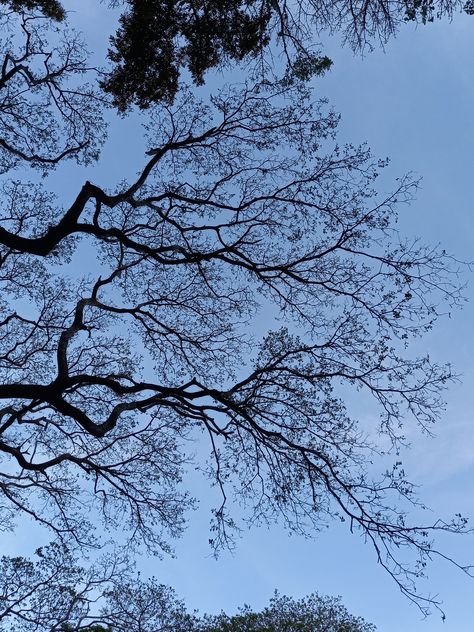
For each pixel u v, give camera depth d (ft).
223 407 39.11
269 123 43.06
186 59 42.52
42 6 46.11
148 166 42.73
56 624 46.37
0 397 35.45
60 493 46.57
